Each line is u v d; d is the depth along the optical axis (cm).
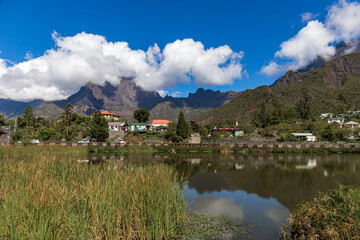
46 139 5850
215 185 1806
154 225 801
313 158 3559
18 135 5778
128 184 966
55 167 1394
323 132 6034
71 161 1672
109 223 734
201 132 8438
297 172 2352
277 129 7425
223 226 1005
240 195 1522
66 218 736
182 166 2784
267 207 1273
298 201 1392
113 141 5603
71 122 7594
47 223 660
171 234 859
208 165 2864
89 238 698
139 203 869
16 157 2412
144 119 10594
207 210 1220
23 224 651
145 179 1023
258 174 2261
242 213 1179
